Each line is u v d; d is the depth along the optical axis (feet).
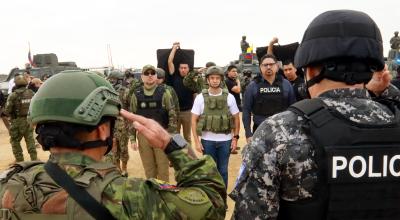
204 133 18.13
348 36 4.88
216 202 5.02
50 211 4.38
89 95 4.63
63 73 4.82
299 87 18.08
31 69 71.05
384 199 4.73
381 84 6.63
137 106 18.85
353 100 4.99
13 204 4.49
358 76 4.96
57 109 4.53
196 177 5.11
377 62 4.99
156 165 18.07
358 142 4.69
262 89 17.61
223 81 20.12
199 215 4.79
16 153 28.48
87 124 4.56
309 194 4.73
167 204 4.72
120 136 23.22
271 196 4.84
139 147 18.06
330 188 4.66
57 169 4.56
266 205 4.83
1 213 4.49
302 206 4.78
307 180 4.72
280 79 17.83
